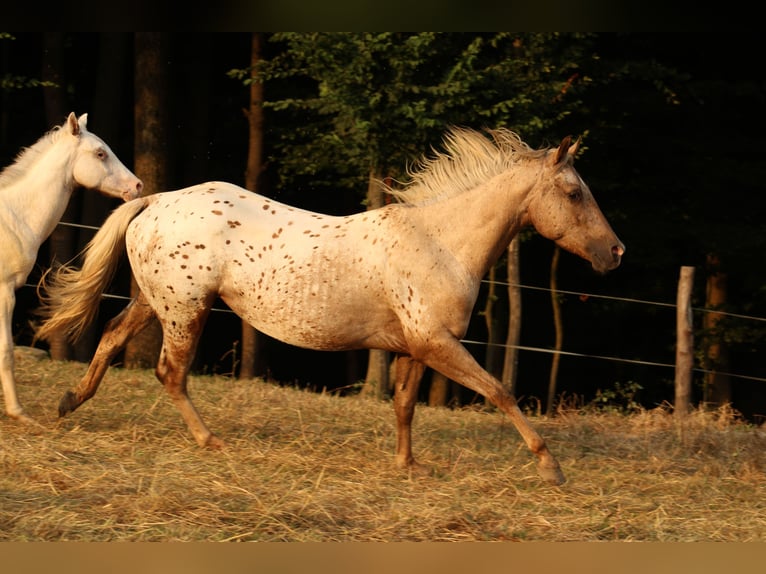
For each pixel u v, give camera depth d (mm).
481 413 11172
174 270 7855
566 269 20391
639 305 19625
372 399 12016
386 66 12281
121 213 8211
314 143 15078
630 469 8438
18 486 6668
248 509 6461
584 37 13398
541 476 7621
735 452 9062
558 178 7660
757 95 17578
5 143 19641
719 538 6512
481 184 7730
